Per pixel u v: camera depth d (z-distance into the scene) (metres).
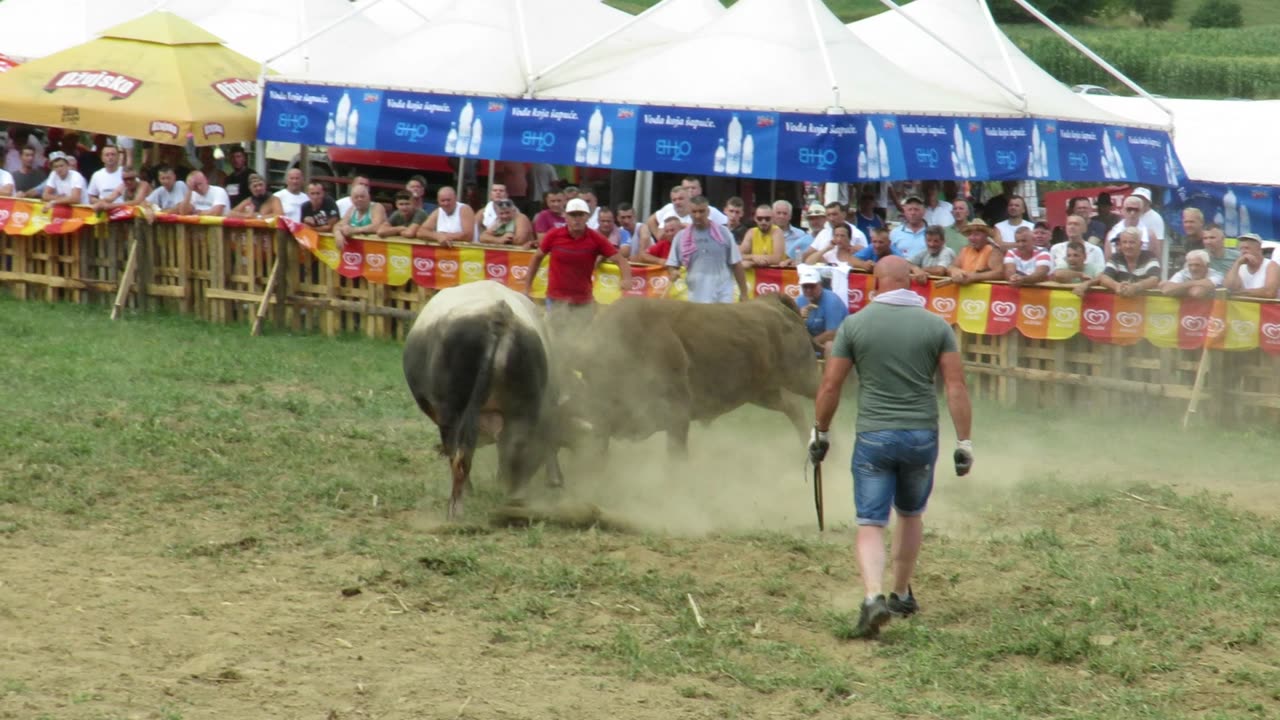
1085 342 12.91
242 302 16.12
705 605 7.27
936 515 9.30
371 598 7.08
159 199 17.16
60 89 18.31
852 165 15.24
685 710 5.89
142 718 5.43
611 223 15.34
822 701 6.09
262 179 17.09
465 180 21.42
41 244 17.30
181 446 10.05
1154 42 70.38
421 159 21.78
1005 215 18.78
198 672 5.92
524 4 18.16
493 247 14.86
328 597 7.06
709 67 16.20
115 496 8.73
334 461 10.03
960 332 13.52
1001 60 18.81
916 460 6.94
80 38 22.55
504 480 8.74
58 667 5.88
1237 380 12.28
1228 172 20.44
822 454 7.26
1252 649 6.86
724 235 12.39
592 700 5.94
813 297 12.66
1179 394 12.44
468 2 18.17
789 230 14.90
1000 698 6.20
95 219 16.73
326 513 8.62
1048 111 17.23
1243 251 12.73
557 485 9.27
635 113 15.81
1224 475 10.54
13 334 14.67
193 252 16.36
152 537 7.93
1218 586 7.79
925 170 15.73
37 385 11.95
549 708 5.81
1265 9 92.31
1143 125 18.42
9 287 17.66
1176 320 12.42
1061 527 9.06
